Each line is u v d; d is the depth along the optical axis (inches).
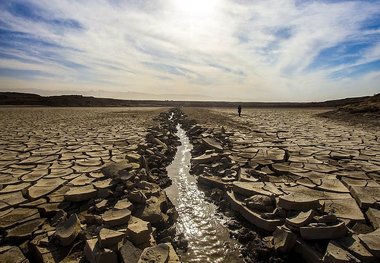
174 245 165.2
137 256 130.3
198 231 183.5
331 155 337.1
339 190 214.7
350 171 267.3
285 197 180.7
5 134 503.5
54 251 139.8
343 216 170.1
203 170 307.0
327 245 140.1
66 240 143.3
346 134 526.0
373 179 242.5
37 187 220.1
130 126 641.6
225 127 628.4
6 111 1168.8
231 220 194.9
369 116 773.3
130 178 224.5
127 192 204.1
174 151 439.8
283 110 1651.1
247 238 169.8
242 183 230.4
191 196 243.9
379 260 127.2
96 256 127.3
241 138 471.8
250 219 185.8
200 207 220.1
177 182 282.5
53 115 987.3
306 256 143.9
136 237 139.9
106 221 154.1
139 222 156.7
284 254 149.5
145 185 221.1
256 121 810.2
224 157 327.0
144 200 190.9
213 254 158.7
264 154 342.0
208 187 262.1
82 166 281.6
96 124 687.1
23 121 744.3
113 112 1226.0
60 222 161.8
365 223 163.8
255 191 211.2
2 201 195.2
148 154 349.7
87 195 199.5
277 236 157.5
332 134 526.3
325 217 151.4
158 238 167.8
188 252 160.4
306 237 147.8
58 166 282.0
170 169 333.1
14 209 183.5
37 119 813.2
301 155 338.3
